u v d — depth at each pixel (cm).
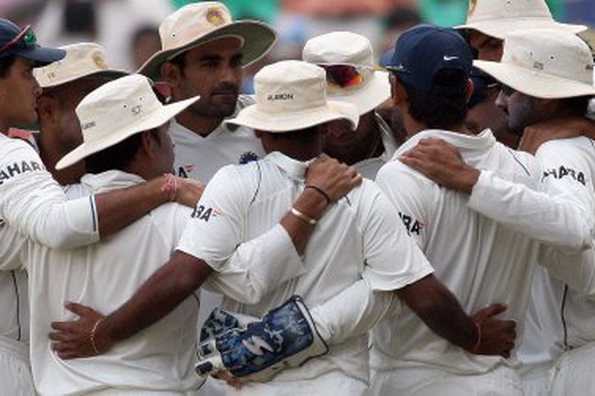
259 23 2145
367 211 1712
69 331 1758
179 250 1697
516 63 1903
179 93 2134
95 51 2123
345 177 1714
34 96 1897
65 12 3394
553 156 1841
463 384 1788
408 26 3441
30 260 1792
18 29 1889
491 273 1803
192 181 1778
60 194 1777
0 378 1872
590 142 1878
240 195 1702
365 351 1753
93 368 1755
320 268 1709
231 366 1698
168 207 1756
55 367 1775
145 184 1753
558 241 1752
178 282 1686
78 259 1758
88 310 1759
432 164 1762
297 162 1717
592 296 1883
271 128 1698
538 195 1753
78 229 1722
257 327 1689
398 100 1820
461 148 1792
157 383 1755
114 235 1745
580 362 1967
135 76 1794
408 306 1734
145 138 1759
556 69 1881
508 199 1739
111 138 1750
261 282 1686
